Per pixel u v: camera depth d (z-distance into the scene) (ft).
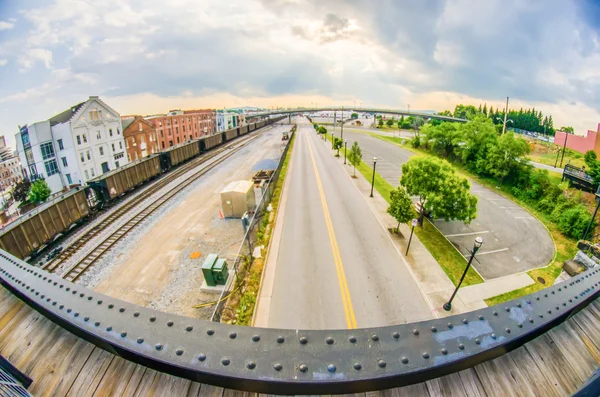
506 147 90.79
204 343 6.77
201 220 62.90
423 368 6.16
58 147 111.45
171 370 6.51
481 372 6.87
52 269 45.70
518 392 6.77
